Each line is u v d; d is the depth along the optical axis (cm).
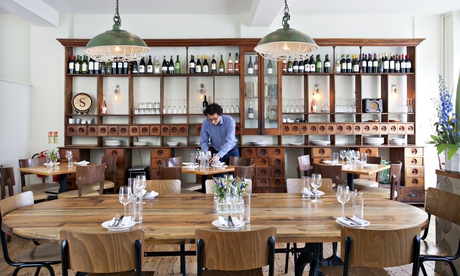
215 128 455
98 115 568
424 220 197
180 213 215
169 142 574
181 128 564
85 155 570
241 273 192
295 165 610
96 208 227
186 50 567
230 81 597
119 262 156
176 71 576
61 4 544
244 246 157
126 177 561
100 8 561
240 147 557
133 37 309
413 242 163
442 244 289
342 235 164
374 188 451
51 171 405
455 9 577
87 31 590
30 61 595
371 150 561
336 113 572
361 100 579
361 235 160
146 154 602
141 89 595
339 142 607
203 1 533
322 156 560
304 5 550
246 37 583
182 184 459
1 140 519
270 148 558
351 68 579
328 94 602
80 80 589
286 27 306
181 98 596
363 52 600
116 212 217
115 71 569
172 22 595
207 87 596
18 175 557
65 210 222
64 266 159
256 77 570
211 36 596
